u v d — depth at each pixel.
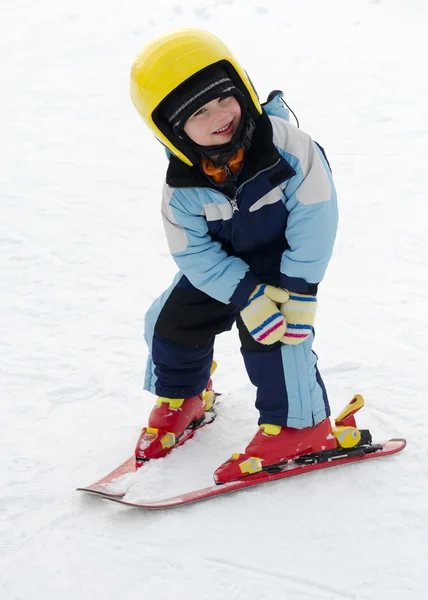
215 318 4.77
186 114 3.90
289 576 3.76
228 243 4.49
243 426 5.13
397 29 16.52
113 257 8.33
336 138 11.46
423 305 6.76
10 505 4.45
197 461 4.75
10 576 3.90
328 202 4.18
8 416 5.41
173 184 4.19
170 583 3.78
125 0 20.19
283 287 4.34
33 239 8.84
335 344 6.18
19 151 12.04
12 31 19.17
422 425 4.93
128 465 4.70
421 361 5.78
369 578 3.70
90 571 3.90
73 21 19.25
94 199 10.05
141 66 3.95
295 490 4.37
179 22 18.09
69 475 4.71
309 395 4.45
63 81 15.66
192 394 4.93
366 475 4.44
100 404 5.54
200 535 4.08
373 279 7.38
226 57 3.93
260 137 4.07
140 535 4.13
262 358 4.47
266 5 18.45
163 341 4.80
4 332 6.77
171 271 7.96
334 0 18.64
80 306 7.23
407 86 13.34
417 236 8.23
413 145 10.92
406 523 4.04
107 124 13.20
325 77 14.12
